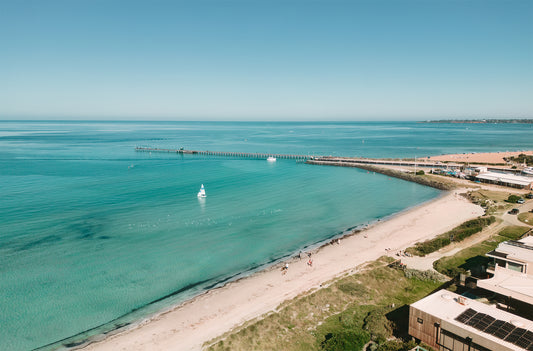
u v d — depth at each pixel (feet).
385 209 315.58
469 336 104.68
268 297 157.17
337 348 116.78
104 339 130.21
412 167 531.50
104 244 223.30
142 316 145.48
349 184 430.20
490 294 139.95
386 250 210.79
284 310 144.15
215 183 426.10
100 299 158.61
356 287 161.68
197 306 152.05
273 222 272.51
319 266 190.08
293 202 335.47
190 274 184.34
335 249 215.72
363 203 336.49
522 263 144.46
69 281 174.70
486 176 416.05
